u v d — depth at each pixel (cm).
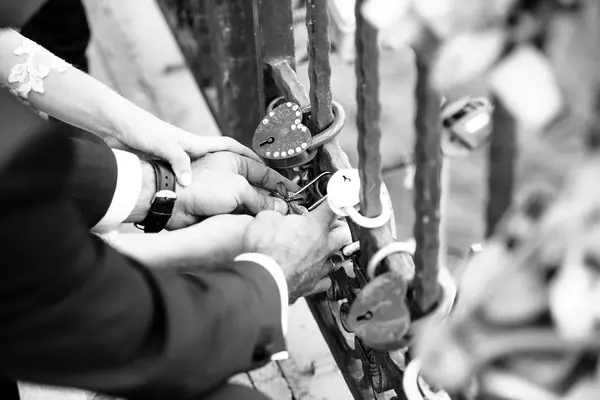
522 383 62
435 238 87
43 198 85
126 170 124
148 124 133
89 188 116
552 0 54
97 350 86
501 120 64
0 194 82
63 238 85
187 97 234
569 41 54
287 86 141
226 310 96
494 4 57
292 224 114
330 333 143
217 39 163
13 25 100
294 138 124
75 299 84
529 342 62
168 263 121
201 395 96
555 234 58
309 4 110
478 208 112
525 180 61
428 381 88
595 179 56
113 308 86
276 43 147
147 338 89
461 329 65
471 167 112
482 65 59
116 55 248
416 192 83
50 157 89
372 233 104
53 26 191
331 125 125
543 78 54
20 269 82
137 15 262
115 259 89
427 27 66
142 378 89
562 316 57
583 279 57
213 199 128
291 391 161
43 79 132
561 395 61
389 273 97
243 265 104
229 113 173
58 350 85
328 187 112
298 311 176
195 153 135
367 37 83
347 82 205
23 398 158
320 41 113
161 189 126
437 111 76
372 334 93
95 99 132
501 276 63
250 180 137
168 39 253
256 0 145
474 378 66
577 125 56
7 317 83
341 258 121
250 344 98
